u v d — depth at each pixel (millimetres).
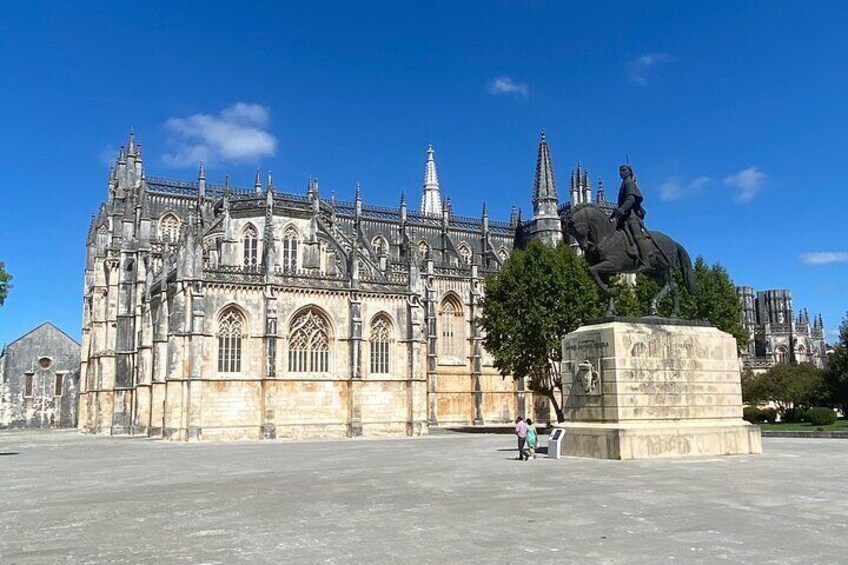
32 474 36875
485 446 53625
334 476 32375
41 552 16203
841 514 19359
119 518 21094
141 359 85125
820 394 96375
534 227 129000
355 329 79312
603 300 75125
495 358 80188
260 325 75562
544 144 131750
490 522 18719
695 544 15664
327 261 94438
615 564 13906
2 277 54375
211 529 18750
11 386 128625
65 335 133625
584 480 27172
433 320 100438
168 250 84750
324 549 15844
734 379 38719
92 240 114625
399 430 81125
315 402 77125
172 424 71250
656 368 36406
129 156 110688
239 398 73688
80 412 110938
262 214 92938
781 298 171125
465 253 127500
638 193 38344
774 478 27172
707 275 90000
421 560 14555
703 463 32594
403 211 122312
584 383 36719
